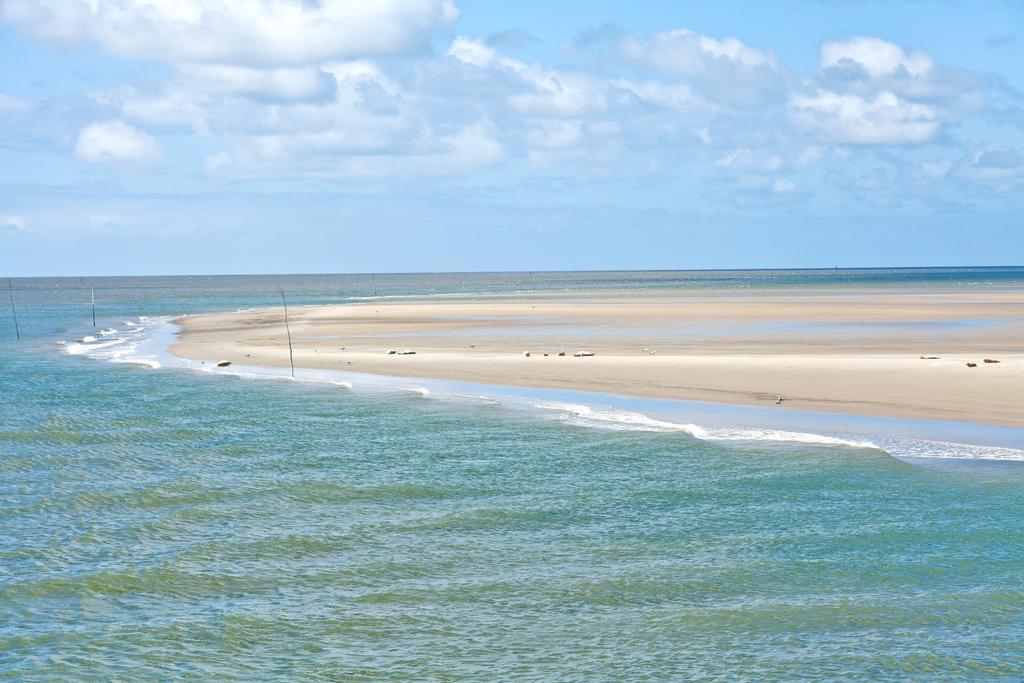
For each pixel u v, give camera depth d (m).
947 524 21.05
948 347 53.06
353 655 15.21
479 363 49.72
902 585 17.61
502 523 21.89
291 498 24.36
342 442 31.28
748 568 18.64
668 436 30.97
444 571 18.83
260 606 17.22
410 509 23.20
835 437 30.00
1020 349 51.44
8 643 15.76
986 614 16.25
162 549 20.36
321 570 18.98
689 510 22.69
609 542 20.41
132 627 16.38
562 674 14.41
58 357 62.22
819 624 15.99
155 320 105.62
